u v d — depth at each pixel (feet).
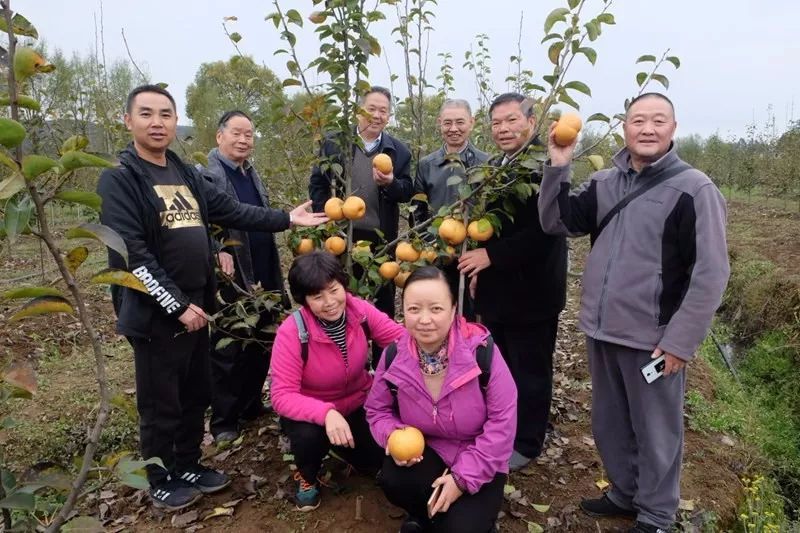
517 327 10.23
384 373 8.06
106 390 4.82
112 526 9.29
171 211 8.70
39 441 12.40
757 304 22.75
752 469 12.40
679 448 8.36
